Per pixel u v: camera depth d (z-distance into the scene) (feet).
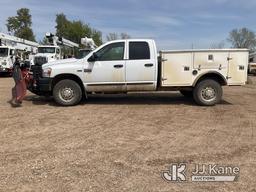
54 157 19.63
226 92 53.67
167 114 32.60
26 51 106.93
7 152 20.57
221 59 36.83
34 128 26.53
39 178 16.63
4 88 57.31
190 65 36.76
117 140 23.20
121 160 19.15
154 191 15.28
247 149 21.33
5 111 33.71
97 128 26.61
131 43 36.68
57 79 37.04
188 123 28.63
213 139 23.62
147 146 21.83
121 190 15.33
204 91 37.37
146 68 36.58
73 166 18.21
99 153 20.38
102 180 16.42
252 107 37.22
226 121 29.55
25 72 38.27
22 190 15.31
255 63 124.06
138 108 35.96
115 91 37.19
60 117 30.73
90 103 39.19
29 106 36.83
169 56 36.55
